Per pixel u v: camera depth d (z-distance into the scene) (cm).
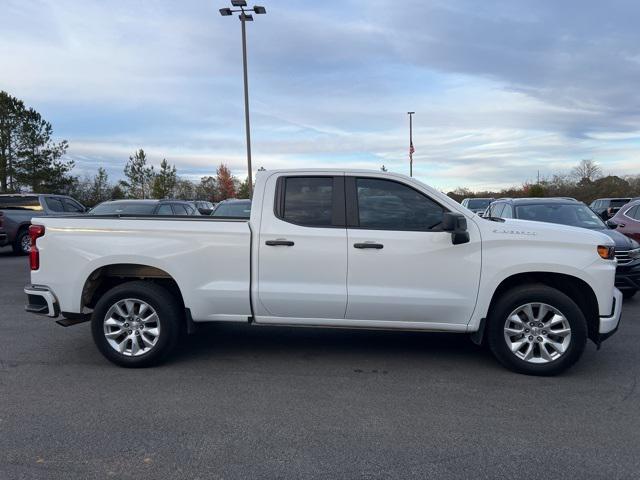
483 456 343
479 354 566
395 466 330
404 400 438
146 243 512
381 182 511
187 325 521
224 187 5347
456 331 505
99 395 447
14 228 1505
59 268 523
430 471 324
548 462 335
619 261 810
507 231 493
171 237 512
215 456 343
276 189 519
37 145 3550
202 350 581
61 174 3672
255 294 507
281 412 413
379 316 504
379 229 502
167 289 533
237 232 507
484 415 407
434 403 431
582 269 482
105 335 520
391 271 496
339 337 636
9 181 3484
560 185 5181
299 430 381
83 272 518
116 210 1302
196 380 486
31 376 495
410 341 618
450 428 384
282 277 506
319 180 516
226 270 511
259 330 669
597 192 4816
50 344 601
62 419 399
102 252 515
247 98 2406
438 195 506
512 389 462
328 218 508
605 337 494
